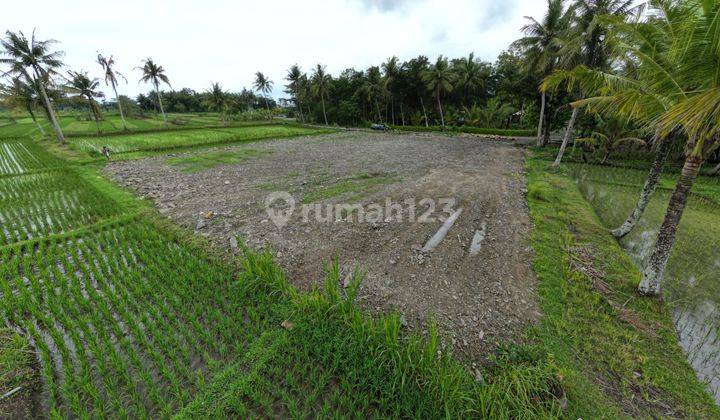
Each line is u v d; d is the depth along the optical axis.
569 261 7.20
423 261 7.07
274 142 28.28
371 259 7.11
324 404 3.88
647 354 4.66
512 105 37.44
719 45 3.84
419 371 3.97
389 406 3.81
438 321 5.21
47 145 25.00
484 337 4.89
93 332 4.84
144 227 8.57
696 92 4.70
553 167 17.97
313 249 7.51
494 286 6.21
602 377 4.24
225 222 8.98
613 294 6.05
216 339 4.83
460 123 45.28
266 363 4.33
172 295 5.73
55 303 5.40
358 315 4.52
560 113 25.61
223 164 17.33
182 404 3.80
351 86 50.34
